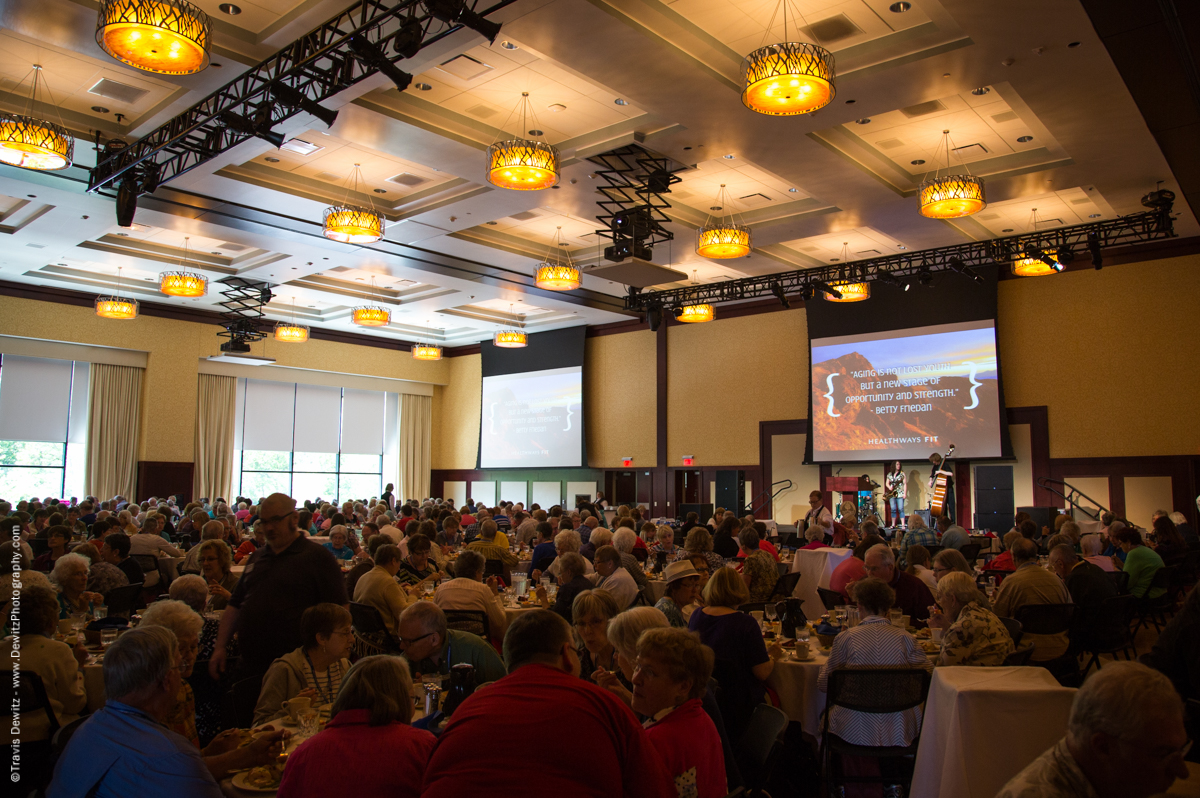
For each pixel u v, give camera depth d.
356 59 7.01
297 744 3.14
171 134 8.94
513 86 8.62
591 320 20.27
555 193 11.12
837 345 16.47
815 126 8.87
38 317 16.73
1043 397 14.51
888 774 4.11
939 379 15.20
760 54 6.45
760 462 17.77
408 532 9.36
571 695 1.93
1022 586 6.18
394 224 12.51
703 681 2.70
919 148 10.15
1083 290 14.27
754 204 12.19
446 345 23.78
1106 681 1.73
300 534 4.27
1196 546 11.17
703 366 18.86
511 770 1.76
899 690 3.92
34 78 8.55
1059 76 7.75
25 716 3.56
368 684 2.39
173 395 18.58
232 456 19.75
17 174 10.44
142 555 8.30
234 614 4.16
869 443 15.88
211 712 4.10
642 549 9.18
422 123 9.05
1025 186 10.71
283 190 11.09
